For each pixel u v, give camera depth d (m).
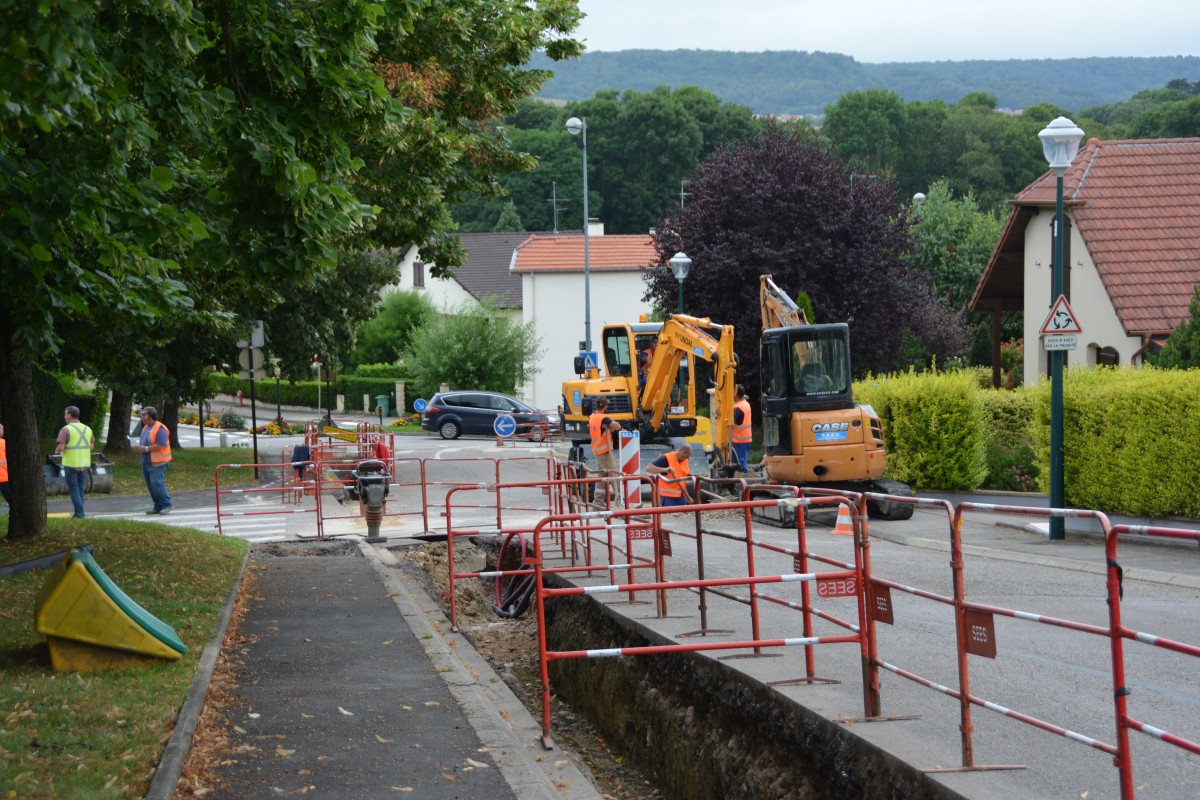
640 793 9.68
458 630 13.92
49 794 6.88
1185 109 86.75
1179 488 17.27
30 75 6.80
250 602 14.68
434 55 18.03
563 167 96.50
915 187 97.56
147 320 12.58
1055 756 6.95
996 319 34.62
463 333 63.88
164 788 7.07
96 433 46.19
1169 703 8.38
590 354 34.97
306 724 9.17
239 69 10.19
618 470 25.48
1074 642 10.66
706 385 33.94
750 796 8.19
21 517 17.08
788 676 8.90
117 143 8.88
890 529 20.69
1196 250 28.94
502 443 50.94
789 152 38.66
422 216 18.64
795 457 22.42
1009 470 24.77
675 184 95.12
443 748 8.62
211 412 76.00
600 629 12.49
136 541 17.27
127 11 8.78
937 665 9.70
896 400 24.83
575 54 20.47
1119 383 18.33
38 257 9.45
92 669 9.95
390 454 33.31
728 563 16.50
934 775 6.51
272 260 10.02
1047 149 17.61
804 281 37.44
